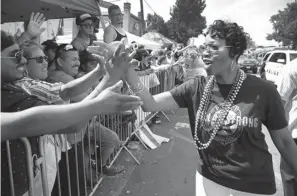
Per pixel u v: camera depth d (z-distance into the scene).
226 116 1.62
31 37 2.70
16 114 0.93
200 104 1.72
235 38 1.56
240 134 1.60
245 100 1.60
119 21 4.91
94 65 3.54
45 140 2.05
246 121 1.58
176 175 3.75
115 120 4.10
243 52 1.62
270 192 1.66
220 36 1.57
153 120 6.66
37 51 2.40
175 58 9.70
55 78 3.02
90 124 3.23
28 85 1.91
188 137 5.48
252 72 20.31
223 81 1.67
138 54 5.38
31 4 3.78
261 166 1.62
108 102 1.03
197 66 9.75
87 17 3.80
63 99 2.09
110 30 4.63
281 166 2.71
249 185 1.62
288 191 2.64
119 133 4.34
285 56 11.97
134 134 5.13
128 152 4.42
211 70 1.65
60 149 2.35
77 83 1.99
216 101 1.67
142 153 4.57
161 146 4.92
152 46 12.64
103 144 3.43
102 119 3.63
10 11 3.82
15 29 4.34
